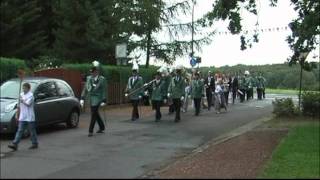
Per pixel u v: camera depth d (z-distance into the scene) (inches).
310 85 1882.4
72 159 517.3
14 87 698.8
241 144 607.2
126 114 1019.3
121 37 1477.6
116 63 1381.6
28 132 671.1
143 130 759.7
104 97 705.0
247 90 1577.3
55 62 1173.1
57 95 748.6
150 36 1624.0
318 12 880.9
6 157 527.2
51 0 1430.9
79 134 708.0
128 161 510.3
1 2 1275.8
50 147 592.7
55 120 738.2
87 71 1069.1
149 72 1343.5
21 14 1299.2
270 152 543.5
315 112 909.8
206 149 580.4
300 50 944.9
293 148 547.2
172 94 880.9
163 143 634.8
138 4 1540.4
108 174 445.1
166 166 487.5
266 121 873.5
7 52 1286.9
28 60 1259.2
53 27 1455.5
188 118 954.1
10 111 658.2
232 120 918.4
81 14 1341.0
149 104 1253.1
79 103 802.2
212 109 1183.6
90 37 1328.7
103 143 627.8
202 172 445.4
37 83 714.8
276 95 2100.1
